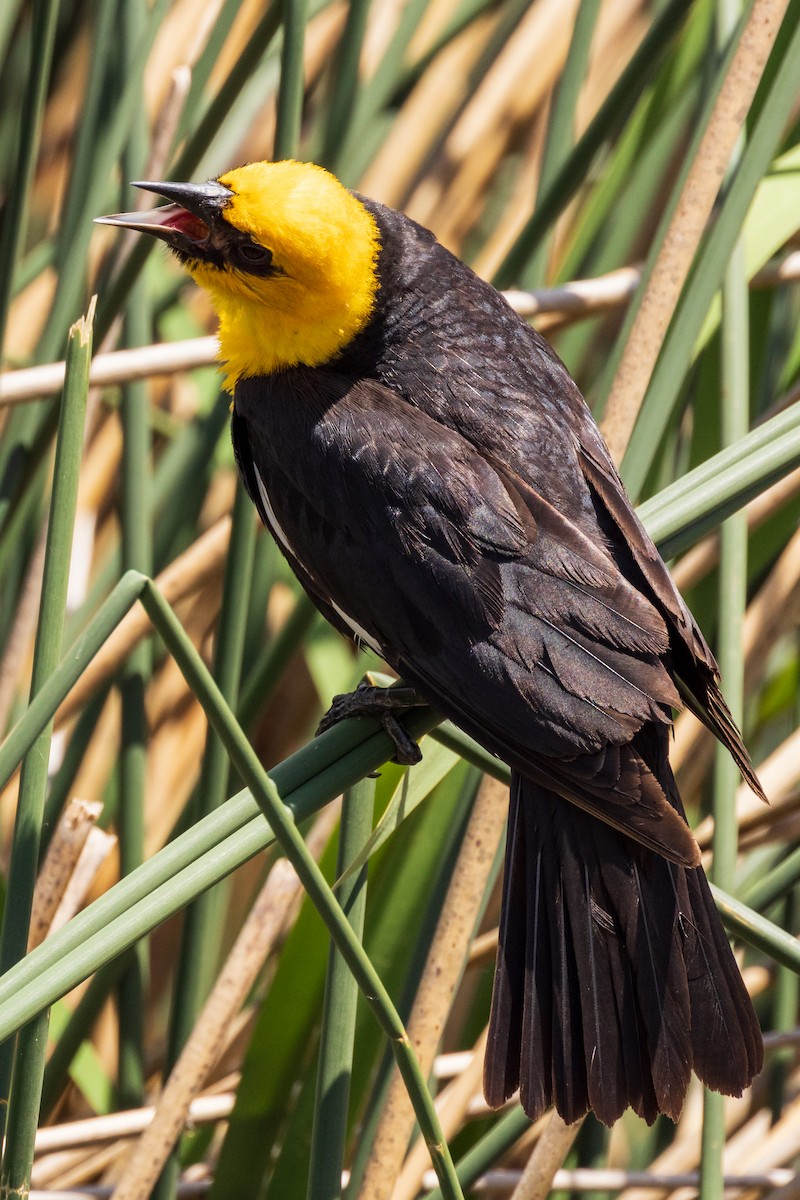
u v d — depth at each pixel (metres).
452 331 4.21
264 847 4.13
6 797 4.37
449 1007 4.20
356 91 4.30
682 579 4.29
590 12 4.28
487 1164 4.21
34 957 4.12
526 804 4.18
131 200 4.30
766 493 4.27
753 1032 4.16
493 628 4.18
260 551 4.30
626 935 4.16
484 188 4.41
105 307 4.26
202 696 4.11
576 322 4.32
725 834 4.21
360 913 4.18
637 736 4.18
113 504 4.38
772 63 4.28
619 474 4.21
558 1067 4.16
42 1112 4.24
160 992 4.37
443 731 4.18
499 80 4.41
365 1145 4.22
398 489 4.19
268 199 4.21
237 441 4.23
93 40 4.30
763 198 4.26
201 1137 4.29
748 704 4.32
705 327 4.27
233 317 4.23
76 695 4.29
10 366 4.36
